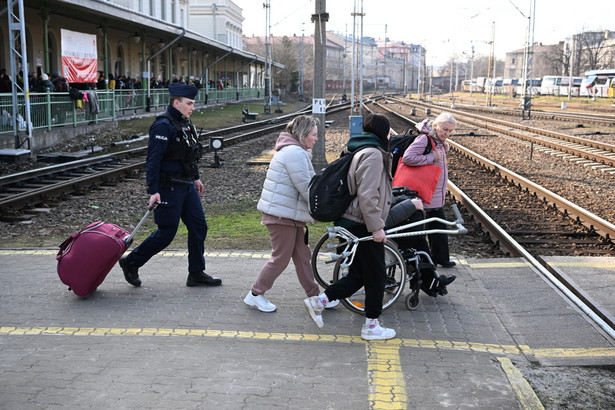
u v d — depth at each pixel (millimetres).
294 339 4668
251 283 5918
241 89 56438
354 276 4922
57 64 28609
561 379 4164
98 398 3670
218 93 47250
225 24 69125
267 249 7207
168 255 6867
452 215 10000
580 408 3818
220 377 3986
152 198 5387
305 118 5043
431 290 5562
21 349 4379
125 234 5516
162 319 5000
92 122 22828
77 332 4699
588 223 8938
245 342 4586
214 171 14758
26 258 6695
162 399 3674
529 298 5641
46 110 19062
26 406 3559
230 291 5695
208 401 3666
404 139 6188
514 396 3840
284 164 5000
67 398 3662
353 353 4438
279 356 4352
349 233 4699
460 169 15578
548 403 3861
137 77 37812
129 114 28312
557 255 7586
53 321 4918
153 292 5645
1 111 16859
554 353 4523
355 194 4641
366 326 4734
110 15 23859
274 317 5109
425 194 5977
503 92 100000
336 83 128500
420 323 5066
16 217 9172
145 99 31141
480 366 4262
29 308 5195
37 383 3850
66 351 4352
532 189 11703
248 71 70438
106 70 27312
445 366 4246
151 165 5348
